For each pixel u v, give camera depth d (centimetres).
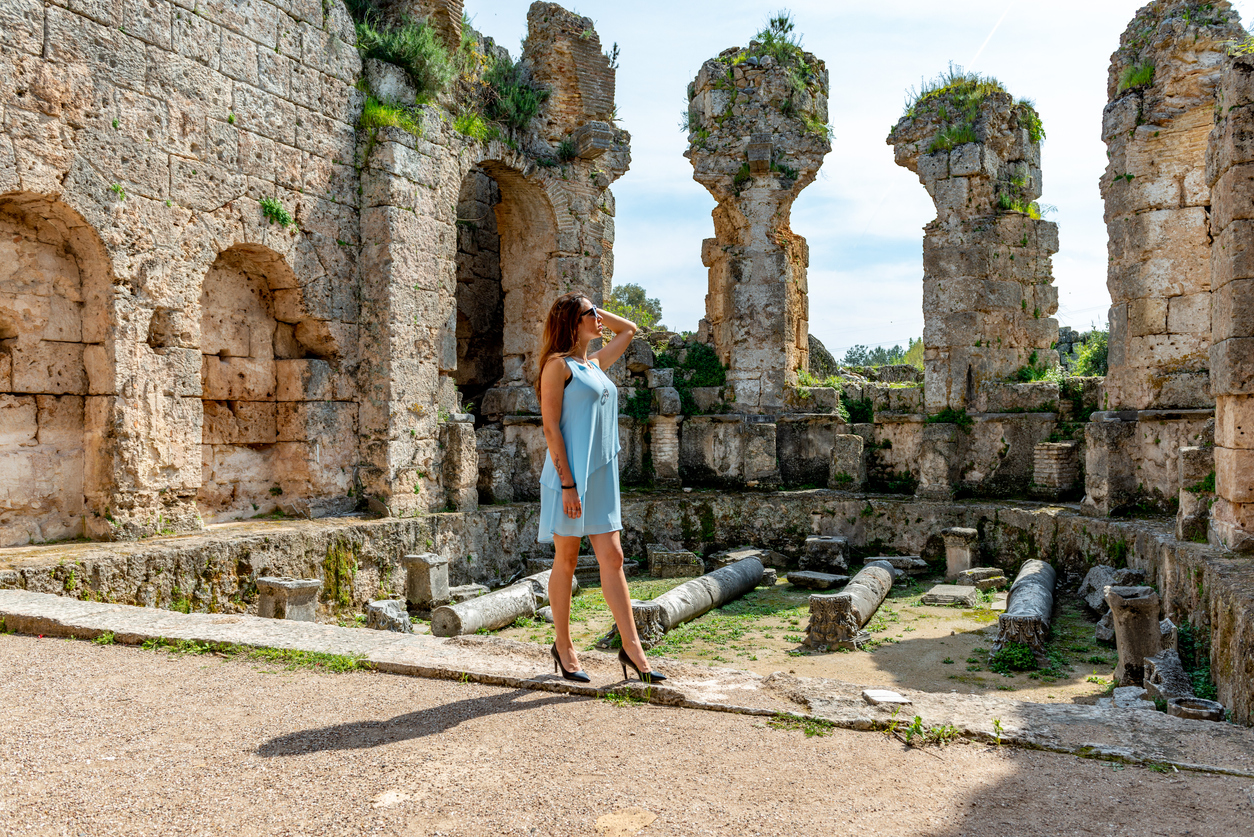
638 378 2075
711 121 2061
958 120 1862
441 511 1487
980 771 343
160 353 1112
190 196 1146
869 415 2031
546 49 1847
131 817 302
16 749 370
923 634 1228
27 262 1030
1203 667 864
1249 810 305
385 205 1393
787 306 2030
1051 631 1188
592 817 301
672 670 471
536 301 1870
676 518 1866
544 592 1368
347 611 1226
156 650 546
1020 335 1895
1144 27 1490
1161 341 1455
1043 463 1759
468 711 416
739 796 318
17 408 1023
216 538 1080
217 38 1187
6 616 614
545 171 1806
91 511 1071
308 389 1341
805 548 1717
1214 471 1048
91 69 1027
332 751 364
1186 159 1426
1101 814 303
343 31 1398
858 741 376
